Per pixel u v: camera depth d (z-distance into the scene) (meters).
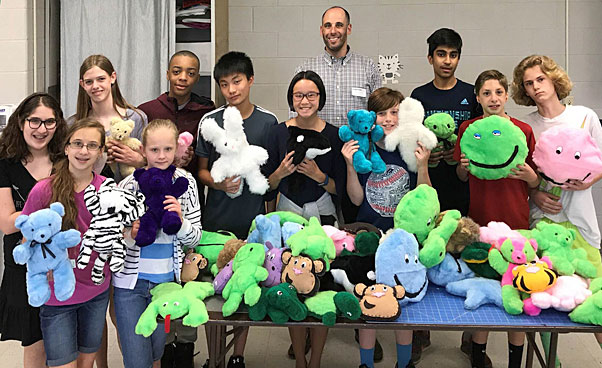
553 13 4.50
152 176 2.44
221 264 2.58
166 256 2.52
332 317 2.22
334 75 3.64
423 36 4.55
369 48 4.59
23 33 3.87
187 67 3.28
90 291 2.42
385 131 2.93
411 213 2.56
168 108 3.32
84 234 2.32
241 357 3.03
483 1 4.51
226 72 2.95
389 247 2.43
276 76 4.64
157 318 2.28
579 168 2.67
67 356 2.39
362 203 2.95
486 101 2.96
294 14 4.59
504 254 2.46
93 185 2.43
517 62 4.55
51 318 2.36
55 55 4.17
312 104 2.84
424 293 2.45
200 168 3.05
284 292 2.26
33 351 2.56
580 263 2.50
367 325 2.23
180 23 4.15
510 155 2.69
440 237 2.51
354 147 2.84
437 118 3.03
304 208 2.95
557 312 2.34
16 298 2.49
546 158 2.71
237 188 2.88
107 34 4.05
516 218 2.84
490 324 2.23
